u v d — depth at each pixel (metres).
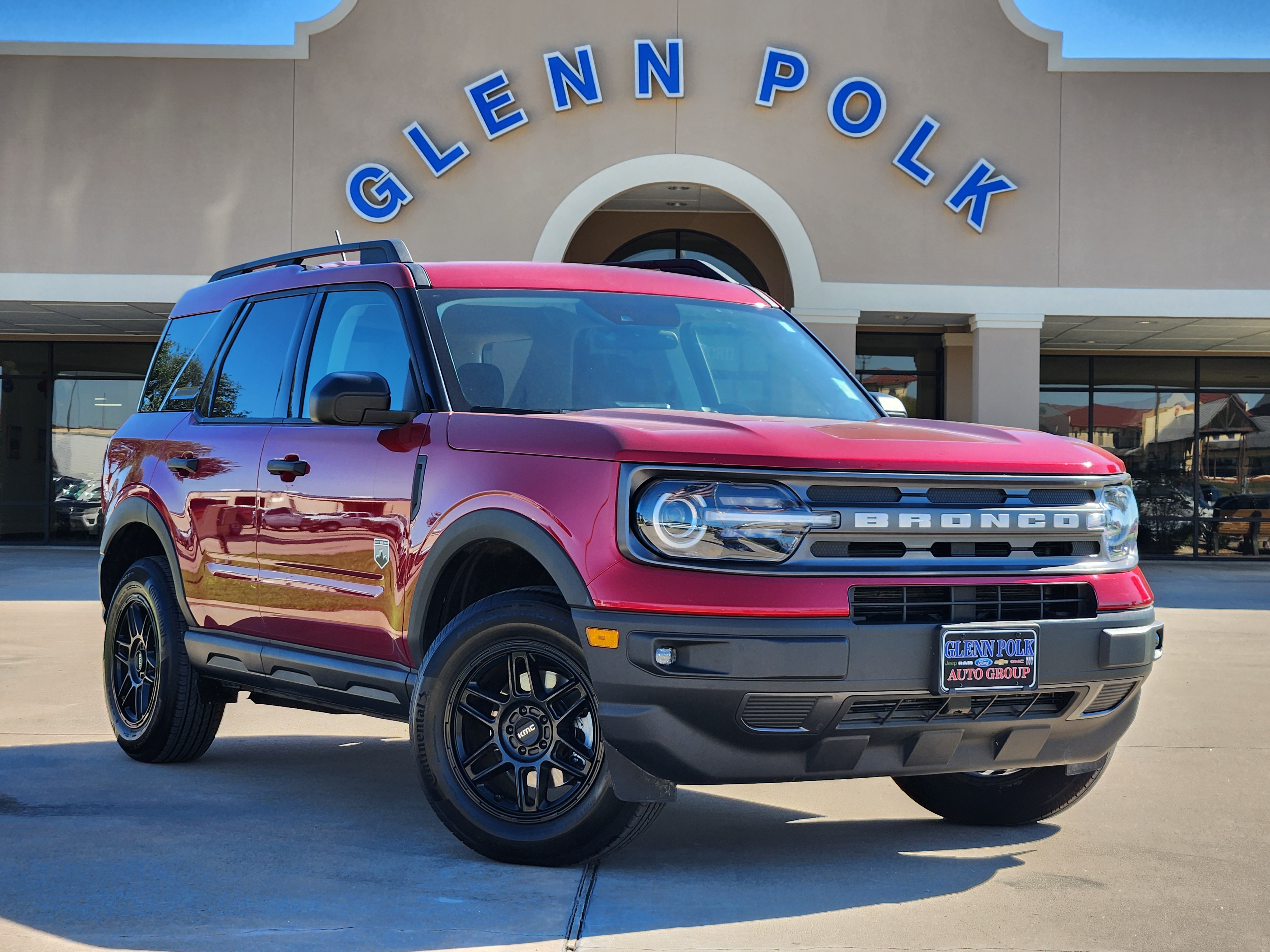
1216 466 22.66
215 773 5.37
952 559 3.68
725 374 4.77
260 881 3.71
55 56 17.95
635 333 4.73
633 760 3.54
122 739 5.62
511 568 4.27
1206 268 17.91
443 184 17.80
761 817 4.66
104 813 4.59
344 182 17.83
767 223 17.81
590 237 20.80
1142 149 17.91
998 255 17.91
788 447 3.61
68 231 18.00
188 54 17.86
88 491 22.80
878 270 17.84
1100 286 17.89
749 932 3.28
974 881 3.81
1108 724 4.00
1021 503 3.83
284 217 17.83
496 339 4.50
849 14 17.81
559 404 4.34
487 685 3.98
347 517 4.42
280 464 4.77
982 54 17.84
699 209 20.36
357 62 17.83
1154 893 3.69
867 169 17.84
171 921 3.33
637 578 3.52
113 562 5.97
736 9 17.83
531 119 17.81
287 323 5.18
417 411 4.30
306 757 5.74
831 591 3.52
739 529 3.51
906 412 5.00
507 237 17.78
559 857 3.81
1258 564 21.58
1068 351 22.44
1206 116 17.89
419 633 4.10
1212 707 7.33
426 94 17.83
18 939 3.18
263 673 4.91
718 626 3.45
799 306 17.78
